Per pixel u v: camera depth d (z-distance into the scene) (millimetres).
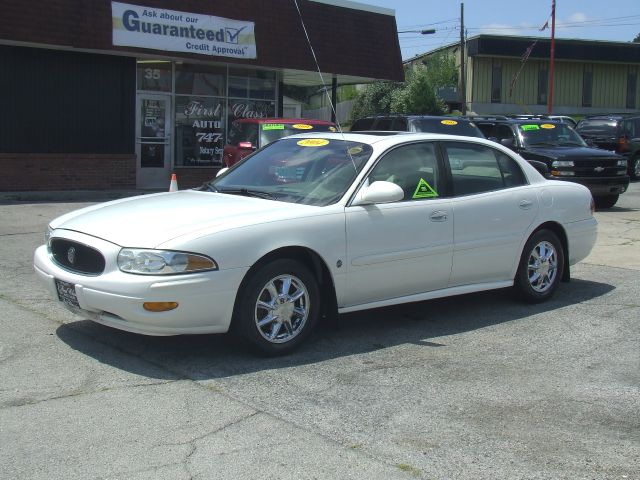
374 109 40188
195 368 4965
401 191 5457
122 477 3463
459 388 4727
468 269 6258
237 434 3951
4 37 13422
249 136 13156
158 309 4668
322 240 5277
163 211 5293
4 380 4660
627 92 39375
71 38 14250
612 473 3605
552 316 6555
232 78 18031
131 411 4223
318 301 5402
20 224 11156
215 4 16328
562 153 13867
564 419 4258
